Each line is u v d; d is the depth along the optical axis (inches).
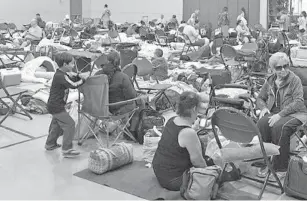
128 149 181.9
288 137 166.9
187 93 152.0
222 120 146.3
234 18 884.6
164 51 469.7
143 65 284.0
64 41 515.8
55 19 984.3
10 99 276.5
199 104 152.2
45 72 350.6
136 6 980.6
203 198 145.7
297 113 169.2
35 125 249.8
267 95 182.1
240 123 141.2
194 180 145.7
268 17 845.2
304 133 196.1
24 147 210.5
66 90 192.9
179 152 150.7
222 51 345.7
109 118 197.8
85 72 334.3
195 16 762.2
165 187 155.8
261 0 840.9
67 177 171.8
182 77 319.3
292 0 830.5
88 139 219.3
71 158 194.2
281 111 168.2
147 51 463.5
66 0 1005.8
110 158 173.3
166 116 259.1
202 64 408.8
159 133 189.8
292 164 149.6
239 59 365.1
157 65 324.2
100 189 159.6
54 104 189.8
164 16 949.2
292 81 171.3
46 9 964.0
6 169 180.9
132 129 212.8
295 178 148.3
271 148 149.9
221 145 164.1
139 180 165.0
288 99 172.6
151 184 161.2
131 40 556.4
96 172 173.2
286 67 171.0
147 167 179.6
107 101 194.4
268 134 171.0
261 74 324.2
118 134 209.9
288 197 149.6
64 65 191.0
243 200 146.5
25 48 495.5
